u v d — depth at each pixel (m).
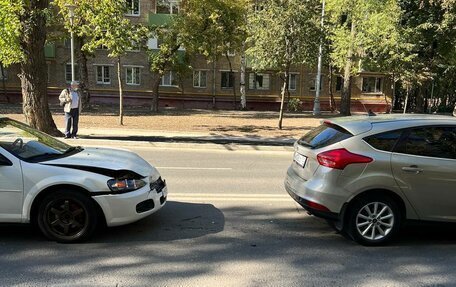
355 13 26.17
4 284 4.04
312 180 5.41
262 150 14.35
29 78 14.23
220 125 20.95
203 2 26.94
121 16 16.89
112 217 5.07
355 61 28.25
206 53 28.08
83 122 19.70
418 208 5.26
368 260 4.84
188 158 11.88
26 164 5.04
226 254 4.90
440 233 5.85
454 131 5.41
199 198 7.35
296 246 5.23
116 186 5.07
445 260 4.90
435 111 44.62
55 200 5.03
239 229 5.80
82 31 17.30
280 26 16.92
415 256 5.00
